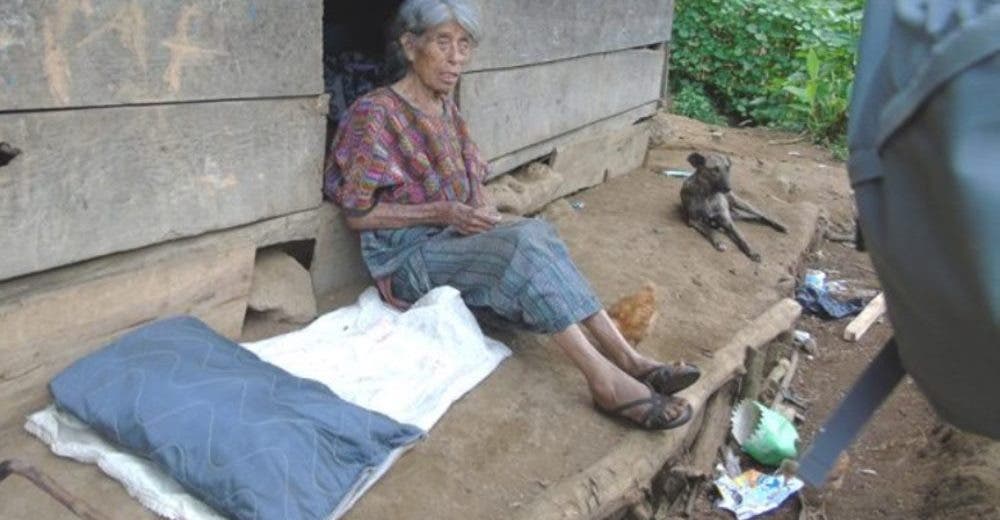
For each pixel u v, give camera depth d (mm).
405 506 2154
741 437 3160
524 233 2691
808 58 7434
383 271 2973
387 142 2893
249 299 2820
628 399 2578
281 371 2312
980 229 878
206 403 2068
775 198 5289
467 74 3654
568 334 2645
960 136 890
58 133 2162
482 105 3805
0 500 1970
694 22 9086
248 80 2607
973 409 1039
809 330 4277
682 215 4613
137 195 2383
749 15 8953
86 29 2154
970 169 878
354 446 2104
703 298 3701
